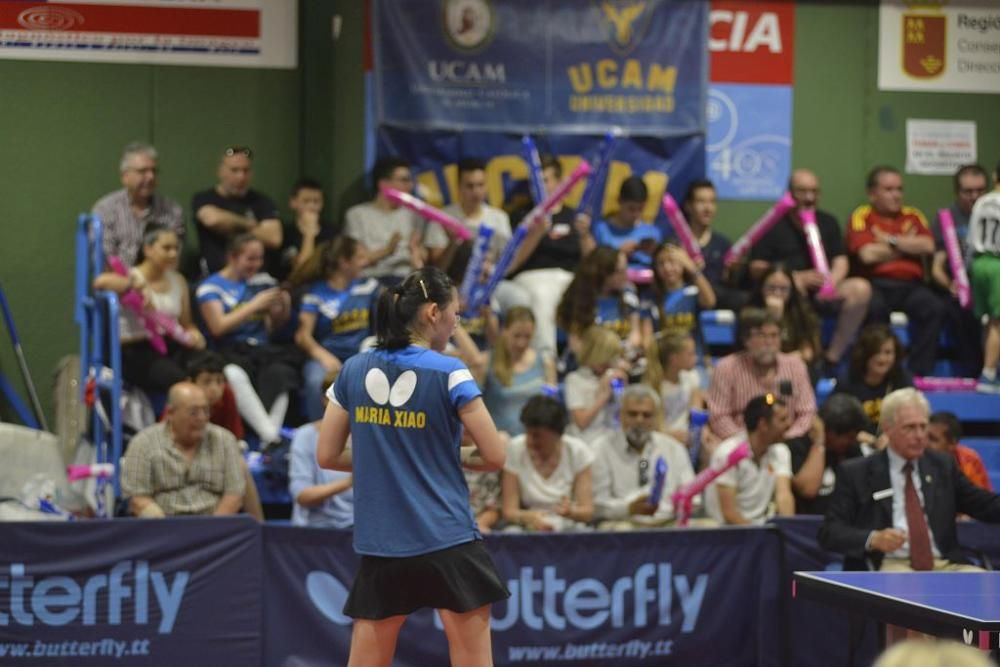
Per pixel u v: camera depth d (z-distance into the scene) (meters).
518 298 12.73
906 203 14.70
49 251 13.27
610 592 9.52
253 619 9.30
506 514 10.28
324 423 6.83
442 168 13.83
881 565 9.27
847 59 14.57
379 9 13.62
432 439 6.52
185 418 9.84
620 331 12.30
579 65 14.02
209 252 12.73
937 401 13.00
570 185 12.07
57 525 9.05
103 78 13.32
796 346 12.61
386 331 6.69
